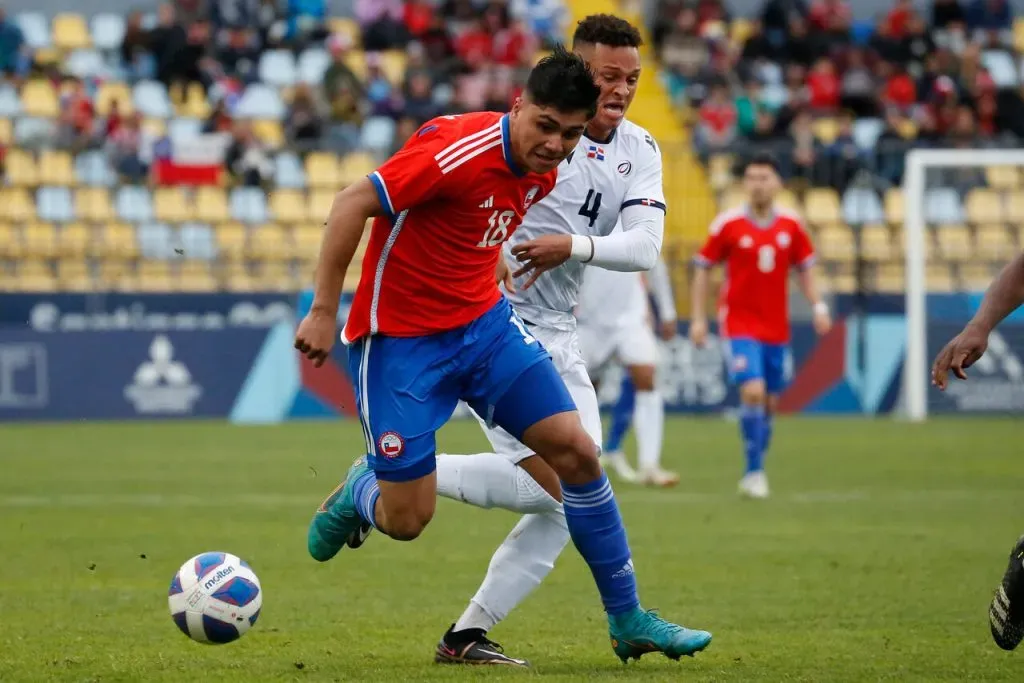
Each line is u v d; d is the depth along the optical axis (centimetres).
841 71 9012
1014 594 1659
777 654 1905
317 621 2170
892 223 7438
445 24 9088
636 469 4781
